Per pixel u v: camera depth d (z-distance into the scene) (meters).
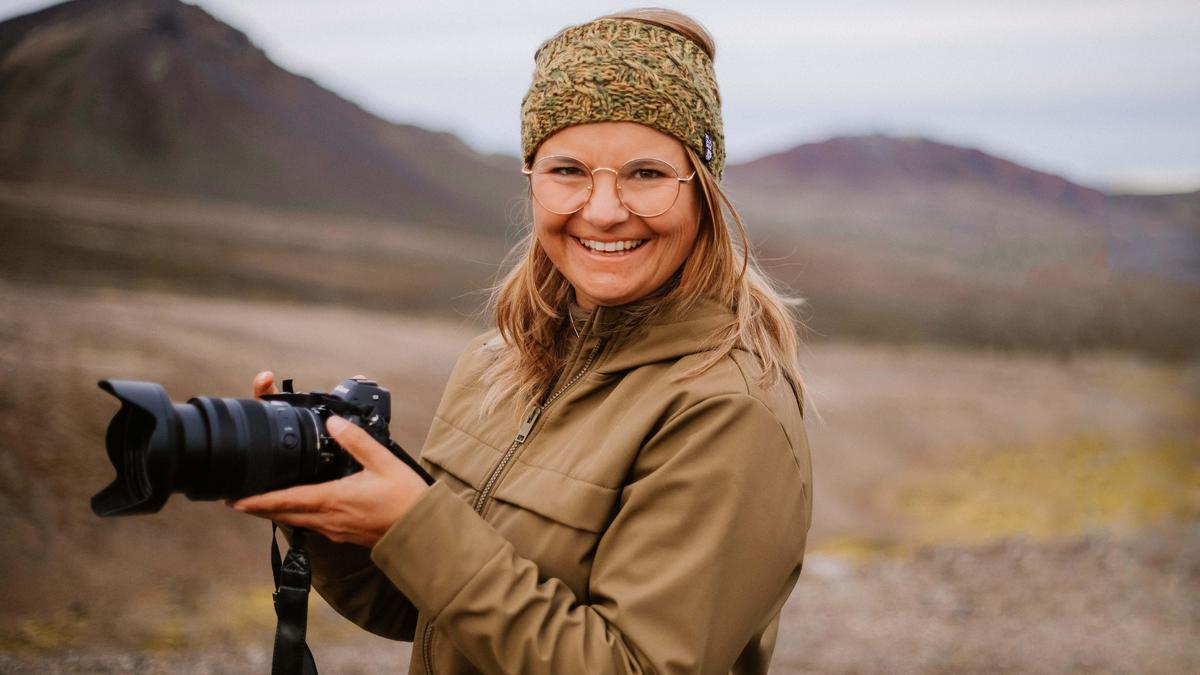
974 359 40.75
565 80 1.48
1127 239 118.56
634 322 1.59
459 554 1.33
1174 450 21.14
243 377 11.14
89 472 7.30
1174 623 7.45
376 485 1.34
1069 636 7.11
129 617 5.84
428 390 13.32
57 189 47.78
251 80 84.69
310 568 1.56
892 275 69.75
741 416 1.39
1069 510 13.64
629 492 1.42
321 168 74.25
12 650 5.07
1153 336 63.88
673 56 1.50
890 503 13.53
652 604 1.32
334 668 5.43
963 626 7.33
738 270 1.57
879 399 20.41
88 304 13.36
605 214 1.47
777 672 6.10
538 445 1.59
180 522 7.14
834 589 8.40
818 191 134.00
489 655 1.32
